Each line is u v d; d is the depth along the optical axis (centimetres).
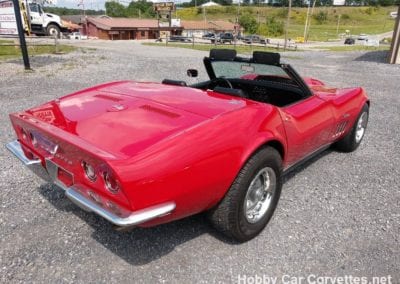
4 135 486
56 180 253
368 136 540
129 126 230
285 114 291
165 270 241
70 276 233
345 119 394
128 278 233
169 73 1066
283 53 2534
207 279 234
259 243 272
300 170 405
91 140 217
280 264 250
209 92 304
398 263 253
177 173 207
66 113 259
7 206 312
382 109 729
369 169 414
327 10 14975
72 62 1213
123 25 6072
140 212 200
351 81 1109
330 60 1903
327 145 395
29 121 250
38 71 1013
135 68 1128
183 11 15375
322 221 303
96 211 211
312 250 265
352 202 336
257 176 256
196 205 229
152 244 267
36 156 265
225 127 235
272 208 284
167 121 235
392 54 1753
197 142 218
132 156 200
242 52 2302
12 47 1631
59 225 287
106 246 263
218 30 8169
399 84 1088
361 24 13262
